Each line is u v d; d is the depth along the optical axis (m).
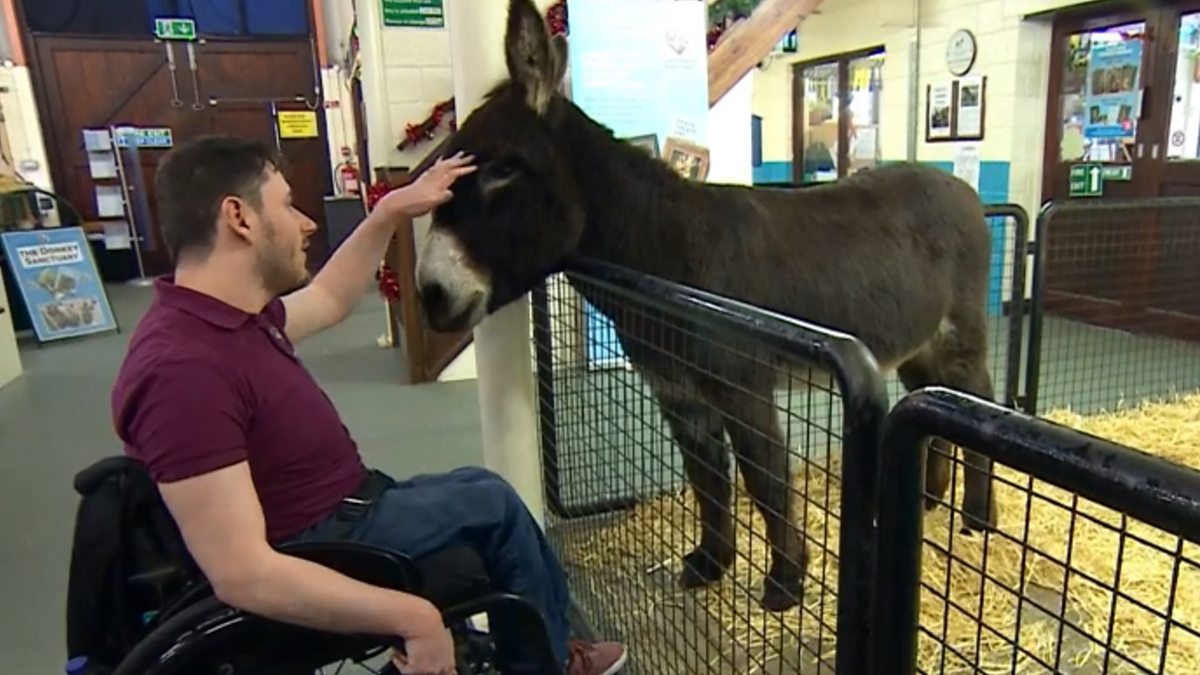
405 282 4.07
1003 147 5.12
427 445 3.29
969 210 2.23
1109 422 3.18
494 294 1.66
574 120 1.69
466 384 4.13
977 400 0.73
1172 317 4.38
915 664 0.84
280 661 1.15
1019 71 4.97
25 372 4.63
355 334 5.34
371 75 5.11
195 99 7.58
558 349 1.89
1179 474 0.55
